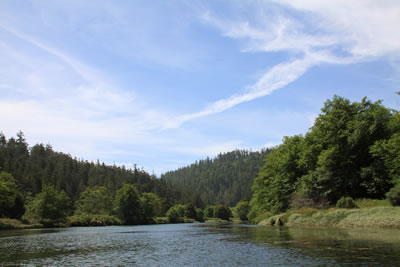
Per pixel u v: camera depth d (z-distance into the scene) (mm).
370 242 17656
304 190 46750
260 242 21672
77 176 169500
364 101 45500
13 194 73625
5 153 159125
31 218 84688
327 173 43094
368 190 39344
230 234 33094
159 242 26562
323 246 17125
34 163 161500
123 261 15656
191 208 165250
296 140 60250
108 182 170375
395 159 35656
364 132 40656
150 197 127125
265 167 64875
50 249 22047
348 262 12031
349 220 31203
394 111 44000
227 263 13711
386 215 28000
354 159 42938
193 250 19625
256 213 79250
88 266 14297
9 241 29734
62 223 79938
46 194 80625
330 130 44938
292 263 12547
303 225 38062
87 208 114000
